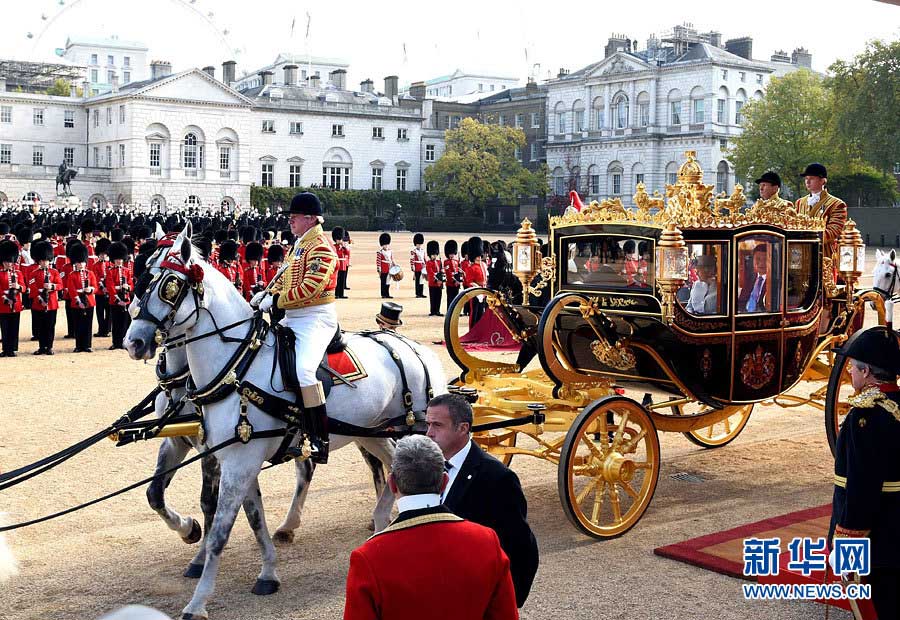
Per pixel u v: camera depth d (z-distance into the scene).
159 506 7.84
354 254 56.16
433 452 4.11
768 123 73.12
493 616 4.03
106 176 92.12
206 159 91.88
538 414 8.60
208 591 6.75
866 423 5.38
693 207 8.89
